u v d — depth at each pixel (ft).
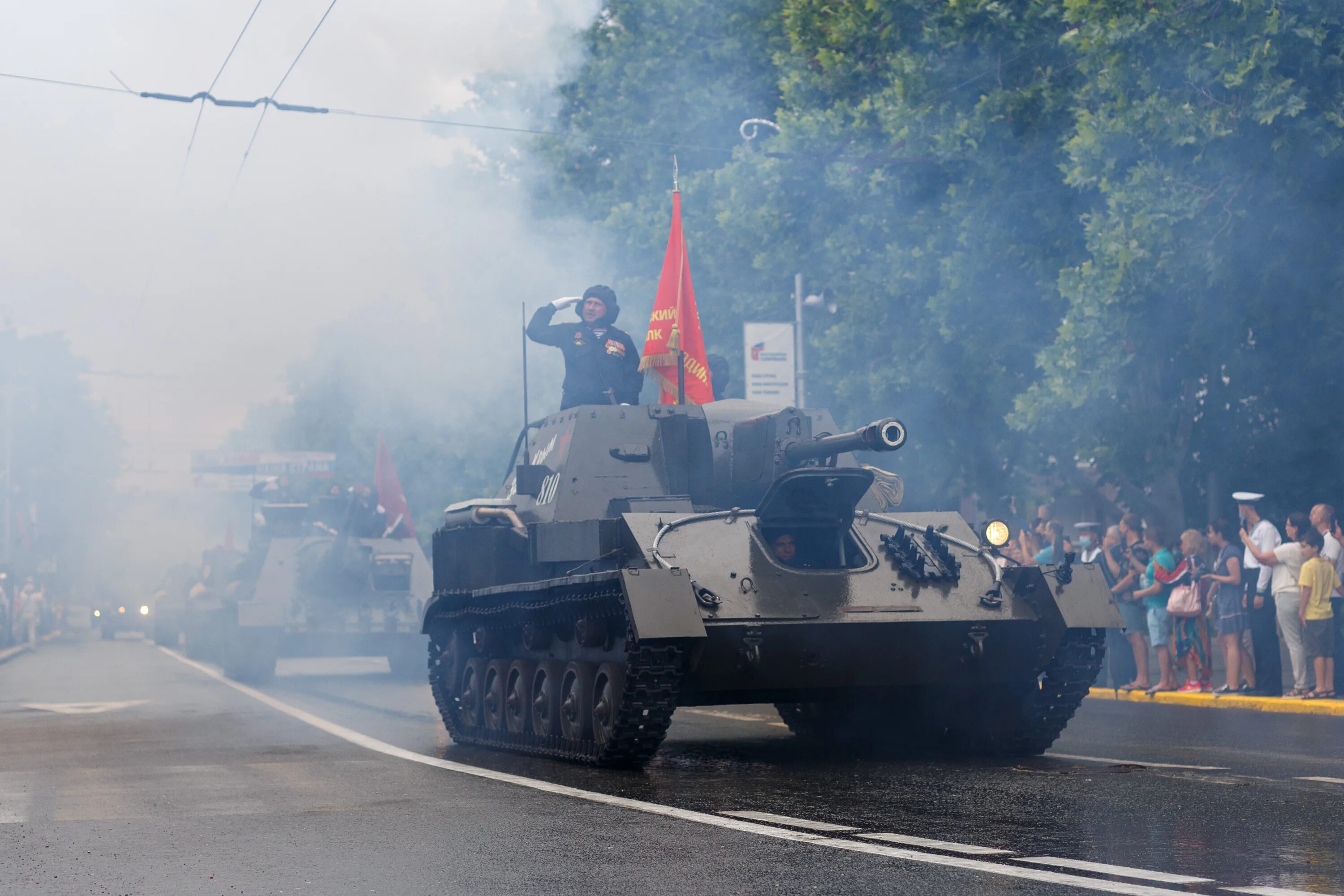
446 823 26.25
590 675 35.83
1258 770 32.76
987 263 71.87
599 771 34.09
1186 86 59.11
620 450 41.78
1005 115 68.54
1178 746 38.68
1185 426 72.43
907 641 34.81
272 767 35.63
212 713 53.93
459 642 43.96
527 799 29.25
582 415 42.14
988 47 69.87
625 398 46.91
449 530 44.80
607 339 47.26
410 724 48.80
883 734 41.45
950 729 39.22
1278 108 55.31
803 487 35.63
